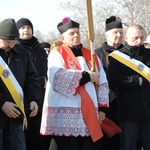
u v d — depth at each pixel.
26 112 4.05
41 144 5.09
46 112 4.12
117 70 4.69
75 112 4.01
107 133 4.32
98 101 4.18
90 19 4.07
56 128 4.04
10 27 3.86
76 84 3.98
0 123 3.84
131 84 4.52
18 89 3.97
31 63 4.23
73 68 4.11
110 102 4.86
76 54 4.20
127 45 4.80
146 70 4.65
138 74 4.65
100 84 4.22
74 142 4.00
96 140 3.95
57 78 4.02
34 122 5.05
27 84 4.15
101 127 4.27
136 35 4.66
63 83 3.99
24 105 4.09
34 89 4.14
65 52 4.16
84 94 4.03
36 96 4.12
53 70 4.07
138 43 4.70
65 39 4.21
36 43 5.33
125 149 4.65
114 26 5.02
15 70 4.01
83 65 4.14
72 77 3.98
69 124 3.99
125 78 4.54
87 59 4.23
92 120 3.98
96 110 4.09
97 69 4.23
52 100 4.10
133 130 4.62
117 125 4.73
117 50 4.81
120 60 4.70
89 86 4.09
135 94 4.59
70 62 4.12
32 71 4.20
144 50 4.80
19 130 4.01
